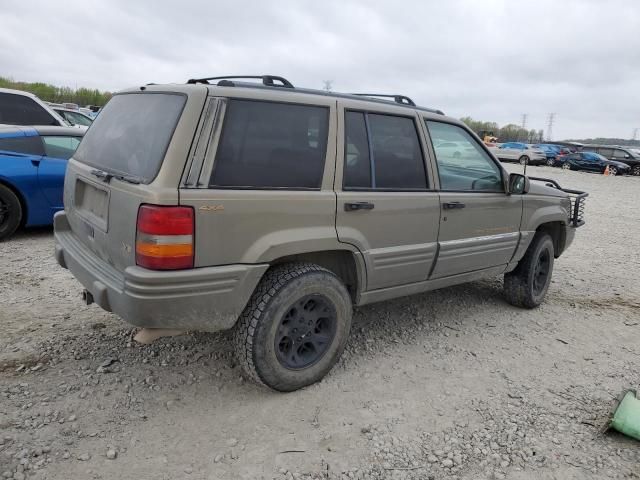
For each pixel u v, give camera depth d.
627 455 2.96
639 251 8.44
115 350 3.78
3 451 2.66
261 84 3.34
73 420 2.96
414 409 3.30
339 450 2.87
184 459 2.72
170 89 3.08
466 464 2.82
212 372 3.58
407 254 3.81
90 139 3.76
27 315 4.28
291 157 3.18
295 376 3.33
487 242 4.44
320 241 3.26
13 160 6.48
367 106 3.60
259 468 2.69
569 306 5.45
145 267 2.77
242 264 2.99
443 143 4.12
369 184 3.57
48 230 7.20
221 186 2.90
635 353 4.34
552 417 3.30
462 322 4.79
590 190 19.72
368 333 4.39
